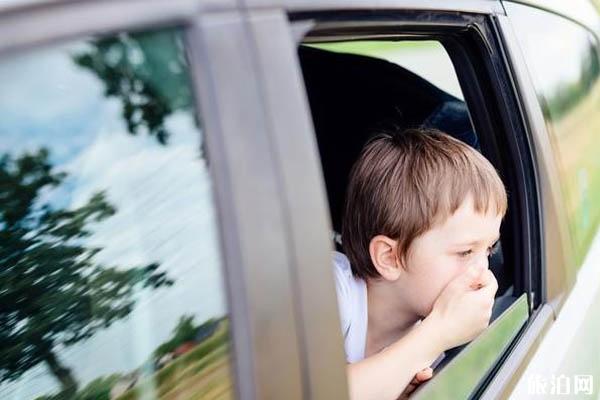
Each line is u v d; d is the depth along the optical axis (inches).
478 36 66.4
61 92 32.9
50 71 32.3
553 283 77.1
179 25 34.9
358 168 71.4
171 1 34.7
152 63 34.4
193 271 36.4
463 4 60.9
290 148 37.9
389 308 70.4
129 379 38.3
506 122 71.7
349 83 85.7
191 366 36.9
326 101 85.7
